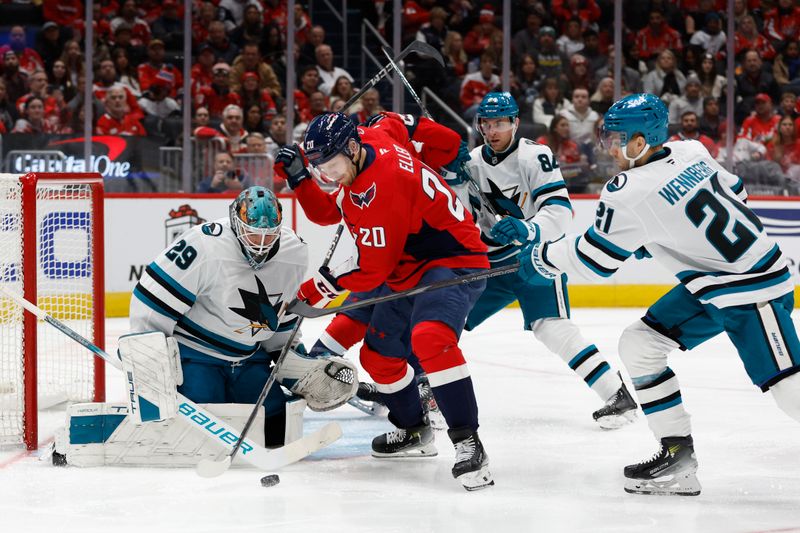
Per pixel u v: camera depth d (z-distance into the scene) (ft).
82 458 28.78
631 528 22.90
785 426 34.91
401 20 79.05
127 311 70.64
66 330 28.91
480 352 53.72
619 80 77.15
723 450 31.30
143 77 75.05
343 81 78.23
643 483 26.09
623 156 24.73
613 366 49.34
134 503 24.94
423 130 31.65
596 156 77.20
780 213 75.82
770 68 79.30
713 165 25.09
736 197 25.16
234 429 28.45
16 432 32.09
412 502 25.26
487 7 80.64
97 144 72.74
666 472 25.82
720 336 58.85
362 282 27.09
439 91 81.10
